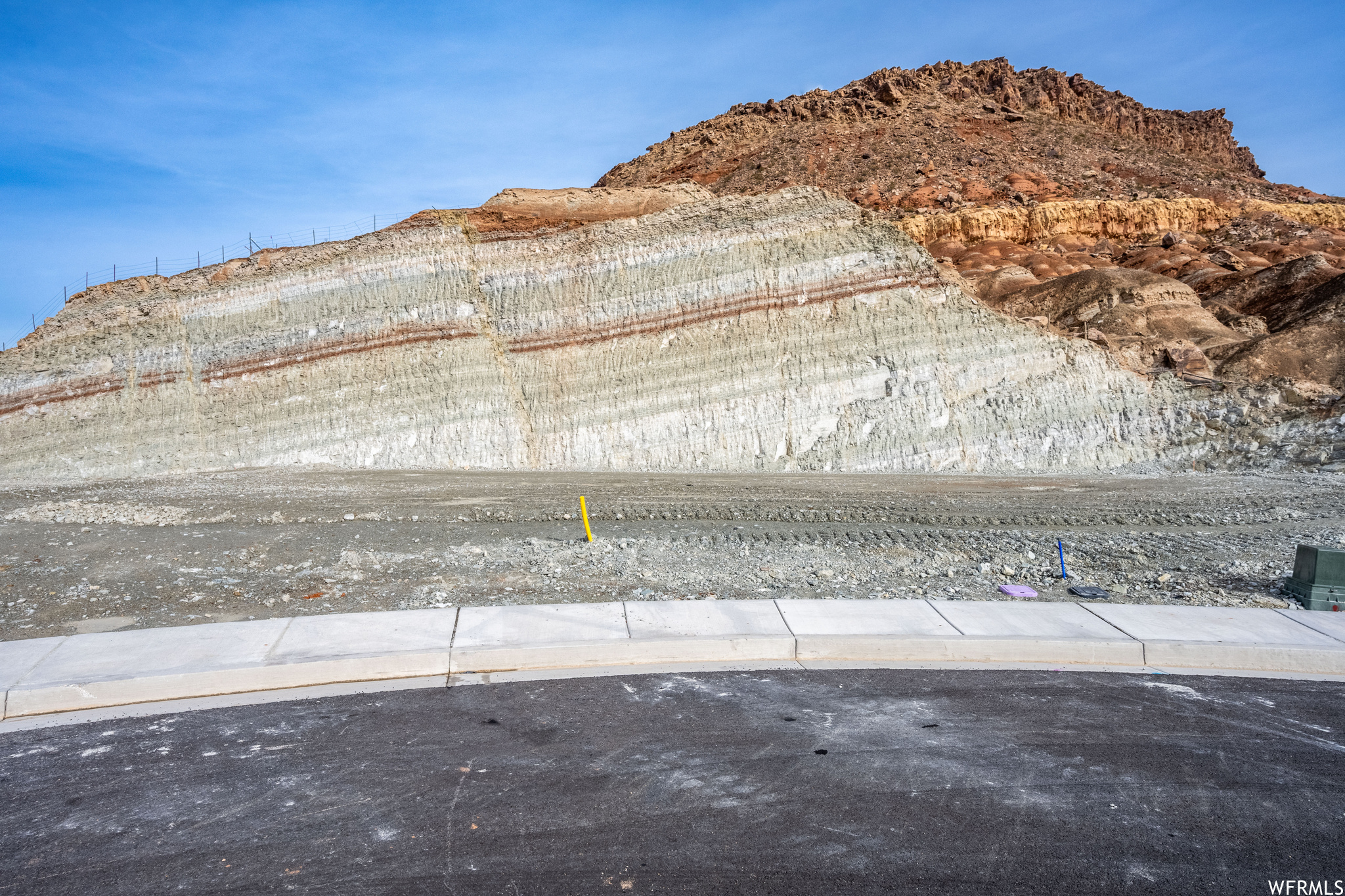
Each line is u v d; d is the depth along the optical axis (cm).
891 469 2725
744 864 439
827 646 775
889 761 557
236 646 765
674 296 3070
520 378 3002
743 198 3244
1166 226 8512
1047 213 8300
